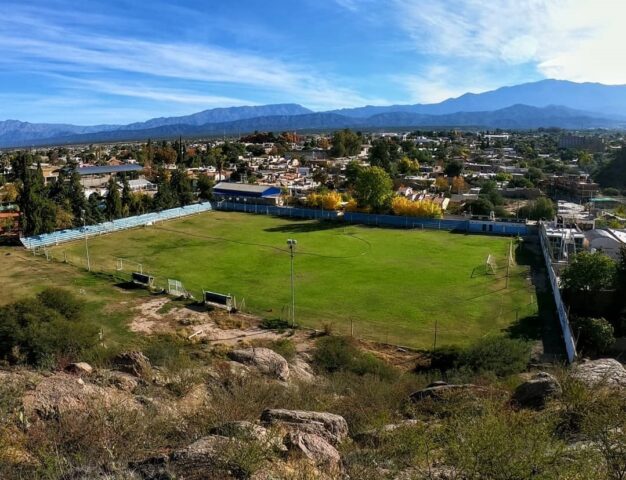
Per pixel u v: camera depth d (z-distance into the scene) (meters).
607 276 35.53
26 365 21.62
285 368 23.33
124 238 64.88
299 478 8.41
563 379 14.09
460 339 33.12
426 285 44.66
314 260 53.56
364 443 10.80
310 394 17.58
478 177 129.25
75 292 41.56
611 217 73.69
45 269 48.94
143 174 144.88
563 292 37.47
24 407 12.01
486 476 7.77
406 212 74.19
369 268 50.25
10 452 9.77
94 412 11.88
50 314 27.12
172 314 36.94
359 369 25.81
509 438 8.15
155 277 47.31
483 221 68.69
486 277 46.97
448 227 70.94
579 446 8.87
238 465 8.69
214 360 24.47
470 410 11.41
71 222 67.31
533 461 7.70
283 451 9.74
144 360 20.09
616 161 130.12
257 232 69.06
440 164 159.88
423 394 15.76
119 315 36.44
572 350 28.39
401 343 32.53
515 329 34.75
